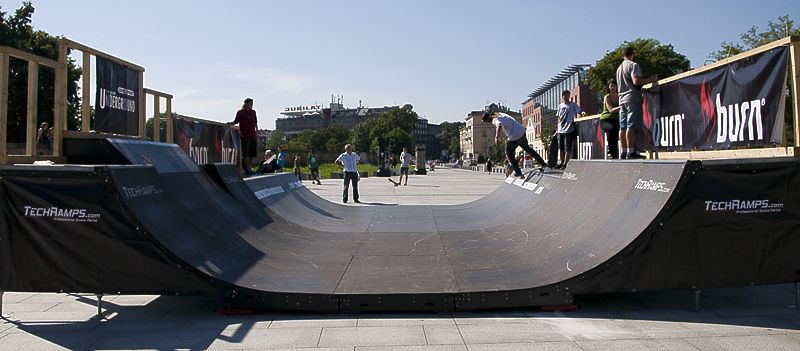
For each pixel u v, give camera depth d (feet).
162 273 15.28
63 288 15.17
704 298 17.19
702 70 20.79
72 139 21.25
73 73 95.66
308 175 126.62
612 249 15.98
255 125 39.99
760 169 15.53
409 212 35.88
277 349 12.56
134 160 20.65
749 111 17.93
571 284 15.47
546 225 22.58
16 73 90.99
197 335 13.74
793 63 15.98
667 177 16.07
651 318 14.94
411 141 356.18
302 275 17.47
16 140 92.79
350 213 35.58
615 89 29.81
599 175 21.15
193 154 37.76
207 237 18.21
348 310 15.33
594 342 12.87
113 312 16.16
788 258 15.57
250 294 15.37
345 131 425.28
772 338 13.11
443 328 14.02
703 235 15.46
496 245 22.07
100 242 15.21
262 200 28.89
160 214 16.83
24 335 13.96
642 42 119.24
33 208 15.19
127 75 27.32
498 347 12.54
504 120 34.91
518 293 15.38
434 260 19.67
